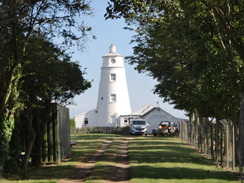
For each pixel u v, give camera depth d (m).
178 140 51.12
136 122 68.75
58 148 24.80
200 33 19.83
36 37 19.70
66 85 28.03
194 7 17.34
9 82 18.62
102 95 87.25
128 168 21.50
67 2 18.33
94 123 89.62
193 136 41.06
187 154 29.94
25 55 20.55
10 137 19.23
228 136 21.98
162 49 29.22
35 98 22.08
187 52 26.42
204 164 23.53
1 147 18.64
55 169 22.02
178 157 27.14
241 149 11.05
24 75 20.14
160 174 18.25
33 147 24.03
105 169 20.39
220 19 17.94
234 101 20.44
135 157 26.48
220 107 21.39
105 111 86.56
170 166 21.66
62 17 18.80
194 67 23.08
